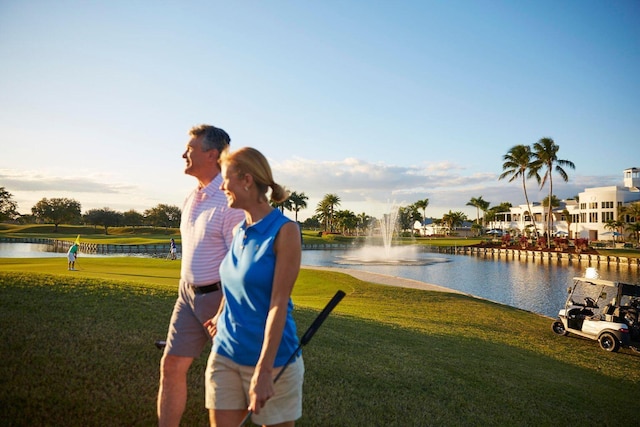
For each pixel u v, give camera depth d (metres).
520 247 74.69
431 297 20.27
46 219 144.88
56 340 5.37
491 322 15.42
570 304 15.65
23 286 7.90
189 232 3.30
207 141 3.31
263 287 2.52
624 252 64.94
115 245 69.19
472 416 5.76
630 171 99.62
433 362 7.98
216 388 2.63
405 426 4.99
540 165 71.56
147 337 5.98
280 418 2.55
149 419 4.02
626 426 6.65
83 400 4.13
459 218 149.38
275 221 2.56
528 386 7.79
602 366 10.96
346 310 13.66
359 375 6.33
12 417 3.68
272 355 2.39
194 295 3.24
